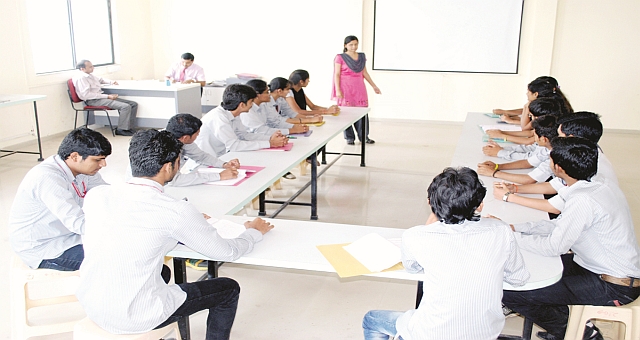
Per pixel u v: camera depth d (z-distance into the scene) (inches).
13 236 88.4
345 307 113.0
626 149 257.0
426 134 287.1
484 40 295.7
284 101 190.9
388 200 181.9
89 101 269.7
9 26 233.5
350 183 201.6
